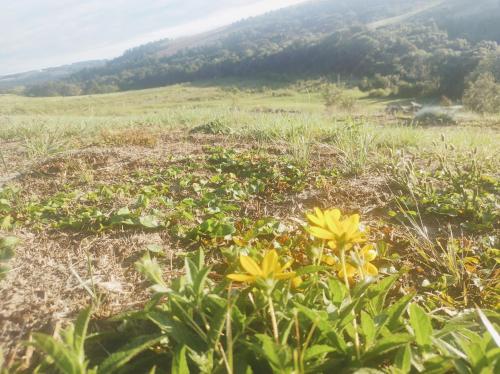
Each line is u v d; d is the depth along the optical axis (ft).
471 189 13.01
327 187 13.52
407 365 4.24
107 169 16.94
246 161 17.21
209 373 4.21
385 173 15.15
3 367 5.19
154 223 10.51
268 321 5.11
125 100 315.78
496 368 4.07
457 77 189.47
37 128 25.86
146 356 5.21
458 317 5.64
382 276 7.81
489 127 47.29
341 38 351.46
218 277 7.50
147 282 7.77
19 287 7.47
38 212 11.79
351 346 4.65
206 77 470.80
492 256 8.91
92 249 9.37
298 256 7.73
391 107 103.55
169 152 19.97
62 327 6.15
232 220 11.09
